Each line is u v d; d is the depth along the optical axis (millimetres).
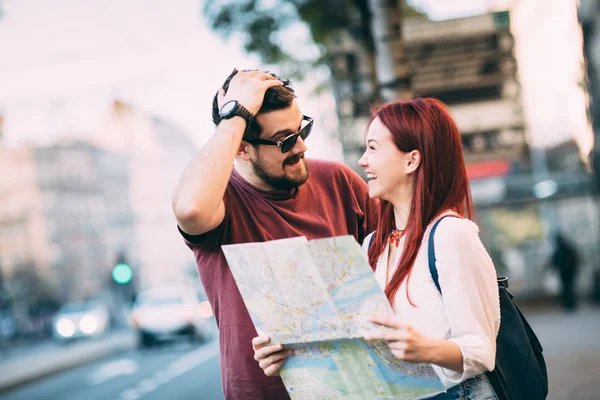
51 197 61281
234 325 2502
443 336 2219
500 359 2312
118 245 72438
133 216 77688
